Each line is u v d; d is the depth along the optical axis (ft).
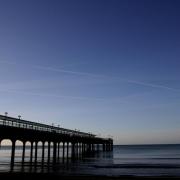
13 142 113.50
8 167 132.26
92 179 89.45
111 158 213.87
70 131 184.85
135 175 104.68
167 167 136.05
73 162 169.68
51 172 112.47
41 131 128.36
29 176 94.38
